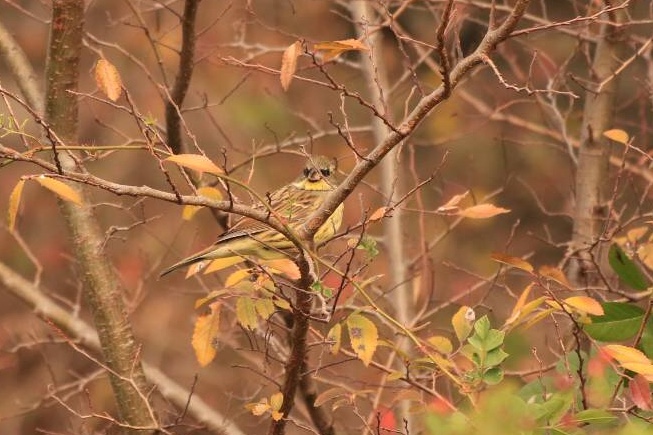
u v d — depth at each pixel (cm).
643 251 886
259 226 996
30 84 1052
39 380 1633
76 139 982
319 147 1661
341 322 804
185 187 1741
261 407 818
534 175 1842
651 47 1264
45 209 1847
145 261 1553
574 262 1095
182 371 1584
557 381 746
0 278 1146
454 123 1714
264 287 805
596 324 786
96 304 984
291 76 724
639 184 1361
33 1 1895
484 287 1521
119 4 1725
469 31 1446
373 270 1370
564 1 1741
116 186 664
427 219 1680
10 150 646
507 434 656
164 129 1105
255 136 1733
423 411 769
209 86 1791
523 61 1594
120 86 722
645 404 684
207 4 1648
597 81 1155
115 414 1602
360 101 732
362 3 1251
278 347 1017
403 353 793
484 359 736
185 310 1700
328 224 964
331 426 1020
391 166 1216
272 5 1698
